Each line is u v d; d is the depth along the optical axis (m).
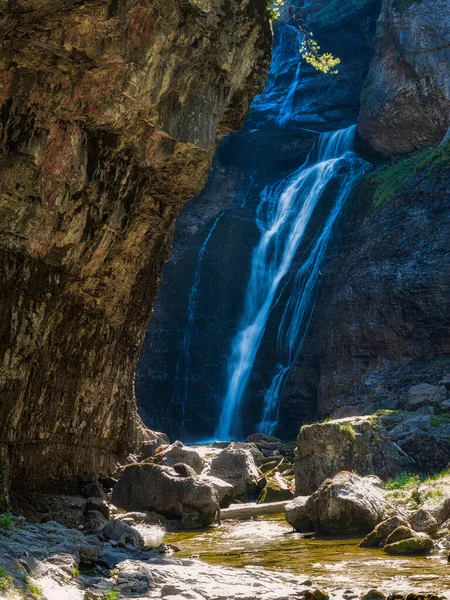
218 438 34.50
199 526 13.95
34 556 7.50
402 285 29.16
